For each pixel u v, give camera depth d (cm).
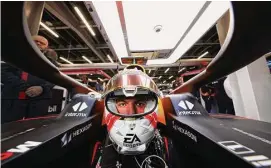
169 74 1548
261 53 55
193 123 83
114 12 209
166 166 85
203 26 225
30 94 210
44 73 77
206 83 105
